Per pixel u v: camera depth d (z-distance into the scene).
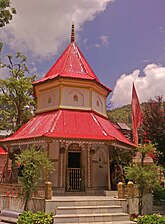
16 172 22.64
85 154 21.20
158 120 24.00
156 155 23.86
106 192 18.91
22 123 32.44
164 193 22.36
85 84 23.03
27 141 19.91
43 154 15.98
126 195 17.31
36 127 21.42
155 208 20.09
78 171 20.72
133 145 22.66
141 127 25.95
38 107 24.27
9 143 21.38
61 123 20.42
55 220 14.05
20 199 16.80
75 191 20.14
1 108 33.12
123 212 16.31
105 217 14.82
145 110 25.20
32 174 15.10
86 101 22.86
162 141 23.39
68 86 22.77
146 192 18.55
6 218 15.68
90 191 20.39
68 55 26.06
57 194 19.25
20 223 13.59
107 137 19.45
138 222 14.25
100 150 22.42
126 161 22.56
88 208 15.20
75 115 21.78
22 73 33.03
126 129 41.09
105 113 25.50
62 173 20.20
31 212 14.38
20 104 32.28
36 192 15.95
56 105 22.59
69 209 14.88
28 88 31.75
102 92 25.11
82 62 25.66
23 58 33.19
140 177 16.75
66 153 20.89
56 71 24.81
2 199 18.64
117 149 22.45
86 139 18.92
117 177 21.91
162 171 23.72
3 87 31.77
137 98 27.09
